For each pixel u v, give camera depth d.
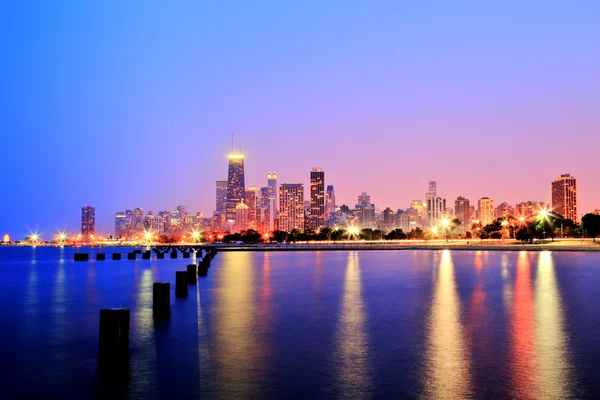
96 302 36.12
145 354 18.59
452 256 108.06
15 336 22.95
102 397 13.88
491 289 40.31
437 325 24.12
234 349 19.34
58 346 20.66
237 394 13.99
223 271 65.00
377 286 43.62
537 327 23.41
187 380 15.29
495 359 17.55
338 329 23.30
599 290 39.12
